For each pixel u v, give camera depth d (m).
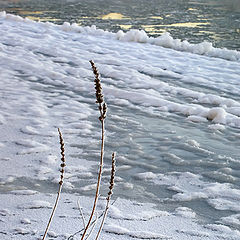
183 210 3.50
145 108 6.68
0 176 4.04
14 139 5.06
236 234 3.11
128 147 5.01
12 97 6.84
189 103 7.02
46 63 9.36
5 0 23.02
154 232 3.08
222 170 4.43
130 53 10.83
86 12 18.78
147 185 4.01
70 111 6.32
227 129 5.81
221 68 9.54
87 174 4.18
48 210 3.35
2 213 3.27
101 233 3.00
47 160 4.46
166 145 5.12
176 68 9.45
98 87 1.50
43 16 17.41
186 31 14.51
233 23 16.36
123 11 19.44
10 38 11.83
